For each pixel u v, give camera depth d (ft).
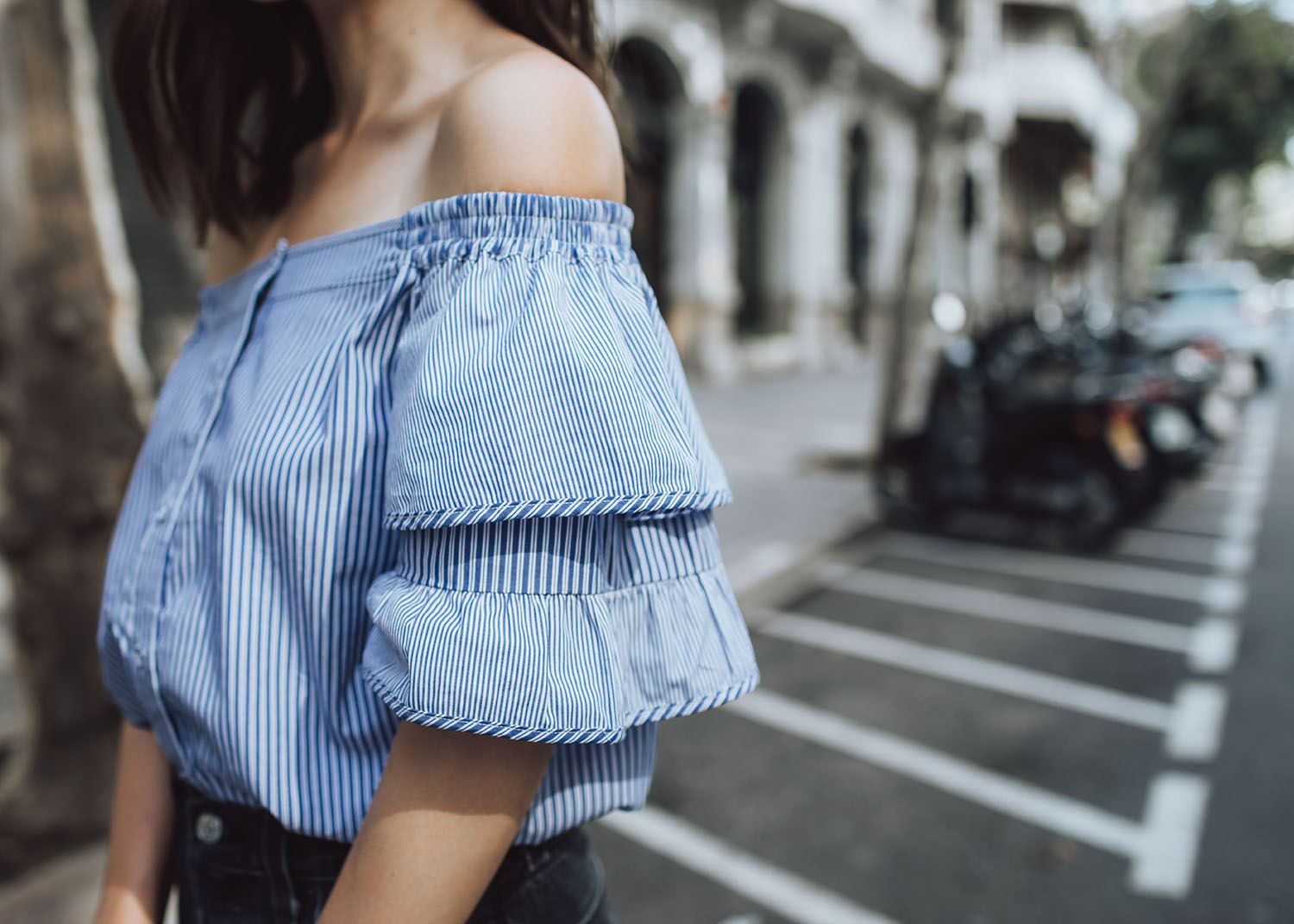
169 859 2.73
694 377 43.93
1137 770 10.32
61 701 8.57
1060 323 27.50
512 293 1.77
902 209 62.59
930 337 42.98
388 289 2.01
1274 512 21.98
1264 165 90.43
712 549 1.96
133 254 22.12
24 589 8.50
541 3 2.53
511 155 1.86
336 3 2.45
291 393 2.05
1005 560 19.06
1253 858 8.61
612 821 9.62
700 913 8.15
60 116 8.27
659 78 41.37
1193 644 14.05
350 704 2.01
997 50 74.43
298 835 2.19
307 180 2.81
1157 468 21.02
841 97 51.57
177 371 2.82
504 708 1.59
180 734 2.32
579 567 1.67
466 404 1.68
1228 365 36.86
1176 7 63.16
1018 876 8.50
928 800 9.85
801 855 8.95
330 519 1.96
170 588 2.27
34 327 8.30
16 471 8.38
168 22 3.05
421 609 1.66
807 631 15.25
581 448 1.67
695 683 1.84
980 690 12.64
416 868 1.65
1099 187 107.55
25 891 7.96
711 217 42.93
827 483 24.80
